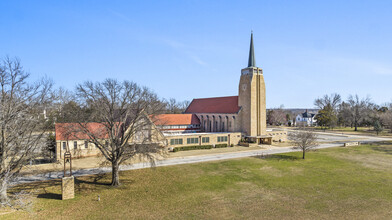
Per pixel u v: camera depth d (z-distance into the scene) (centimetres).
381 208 2644
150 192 3114
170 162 4716
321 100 13675
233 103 7606
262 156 5284
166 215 2486
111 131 3316
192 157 5209
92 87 3180
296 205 2727
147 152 3419
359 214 2506
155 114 3631
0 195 2550
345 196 2984
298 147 5819
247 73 7125
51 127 4694
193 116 8319
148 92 3475
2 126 2470
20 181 3459
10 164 2644
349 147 6569
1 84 2430
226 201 2839
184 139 6194
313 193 3088
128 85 3381
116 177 3338
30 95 2695
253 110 7056
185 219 2402
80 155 4881
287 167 4341
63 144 4728
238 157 5203
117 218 2414
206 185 3381
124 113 3641
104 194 3036
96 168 4169
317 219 2402
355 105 11600
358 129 12031
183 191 3156
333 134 9881
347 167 4350
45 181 3469
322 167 4344
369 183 3459
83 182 3462
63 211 2548
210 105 8381
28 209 2408
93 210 2586
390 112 10544
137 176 3772
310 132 5634
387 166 4431
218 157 5206
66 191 2869
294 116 18712
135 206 2698
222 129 7656
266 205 2730
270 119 14588
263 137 6975
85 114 3372
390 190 3180
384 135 9538
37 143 2866
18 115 2472
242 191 3159
